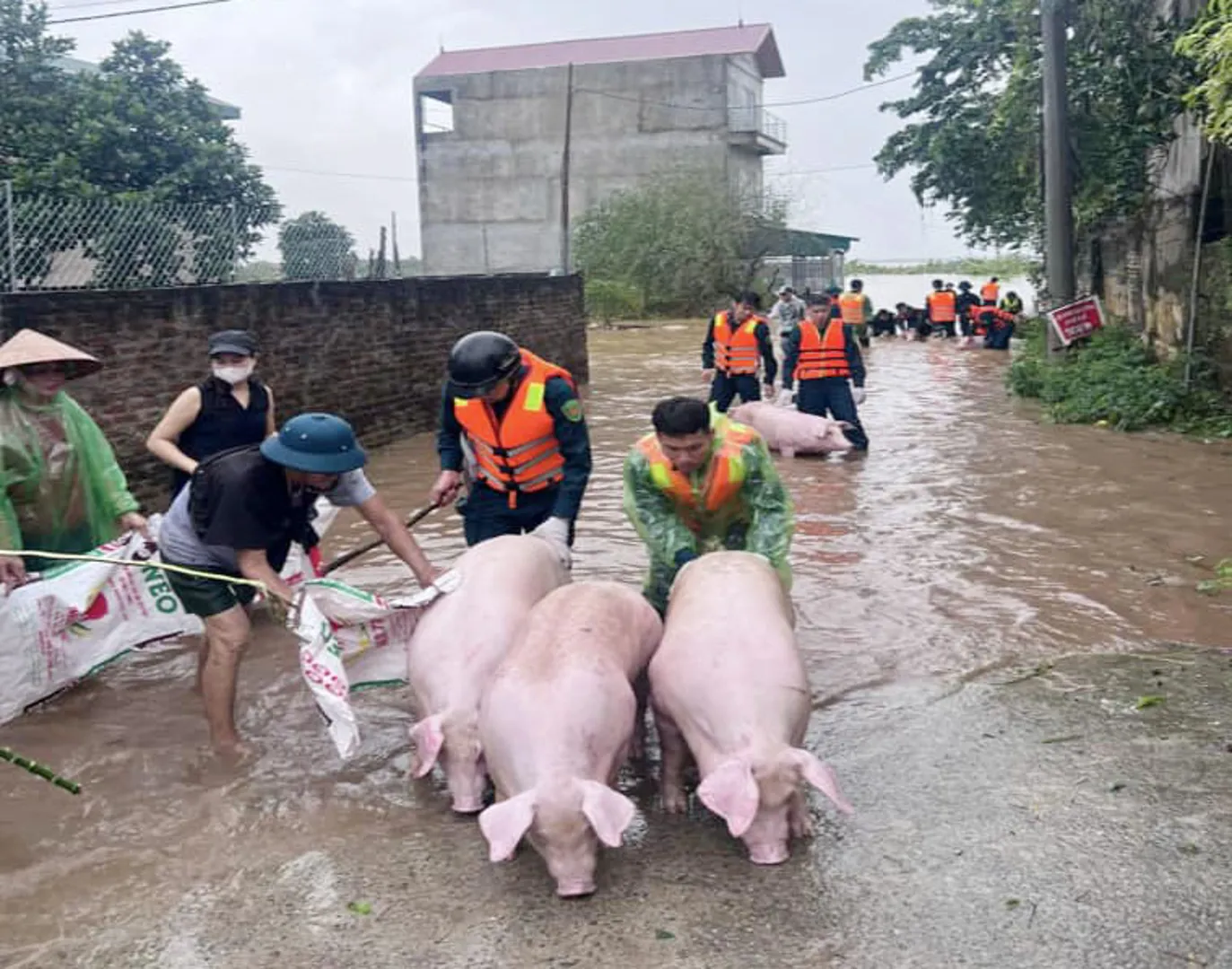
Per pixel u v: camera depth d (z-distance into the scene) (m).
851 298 26.08
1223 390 13.85
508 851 3.81
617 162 47.16
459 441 6.27
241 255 13.72
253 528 5.02
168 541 5.36
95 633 6.13
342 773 5.21
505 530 6.11
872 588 7.54
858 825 4.58
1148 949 3.75
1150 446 12.34
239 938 4.02
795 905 4.06
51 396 6.19
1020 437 13.16
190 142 16.33
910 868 4.27
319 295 12.21
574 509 5.88
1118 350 15.80
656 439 5.68
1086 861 4.25
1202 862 4.22
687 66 45.81
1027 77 18.02
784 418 12.17
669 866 4.34
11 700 5.78
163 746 5.52
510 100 47.78
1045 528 8.87
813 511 9.66
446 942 3.94
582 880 4.10
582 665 4.36
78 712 5.92
